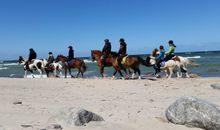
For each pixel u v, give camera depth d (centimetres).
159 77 2784
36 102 1639
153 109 1420
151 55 2870
